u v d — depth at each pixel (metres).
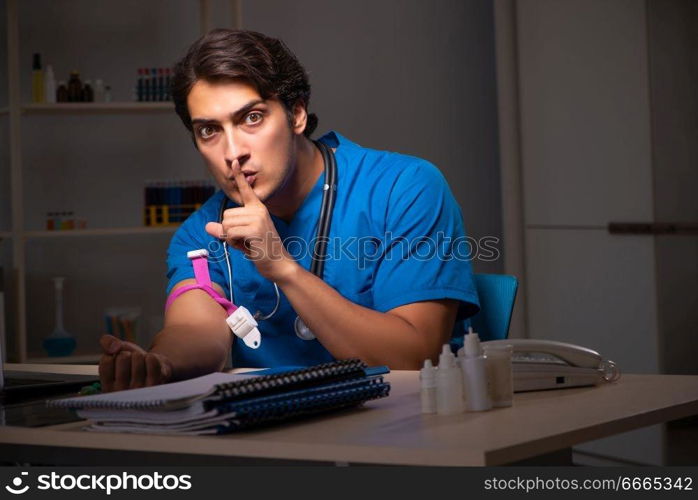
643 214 3.64
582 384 1.46
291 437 1.15
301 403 1.23
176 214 4.10
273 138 1.79
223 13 4.42
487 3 4.67
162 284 4.42
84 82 4.30
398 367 1.75
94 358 4.00
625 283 3.74
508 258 4.28
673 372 3.53
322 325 1.73
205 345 1.76
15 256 3.94
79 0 4.30
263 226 1.70
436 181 1.99
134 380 1.49
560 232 4.06
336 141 2.10
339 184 2.00
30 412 1.41
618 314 3.78
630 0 3.65
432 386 1.27
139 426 1.22
